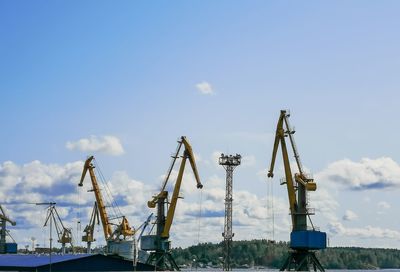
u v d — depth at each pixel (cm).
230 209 19588
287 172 17700
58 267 16512
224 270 19588
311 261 17862
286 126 17875
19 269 16412
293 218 17512
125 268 17662
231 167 19775
